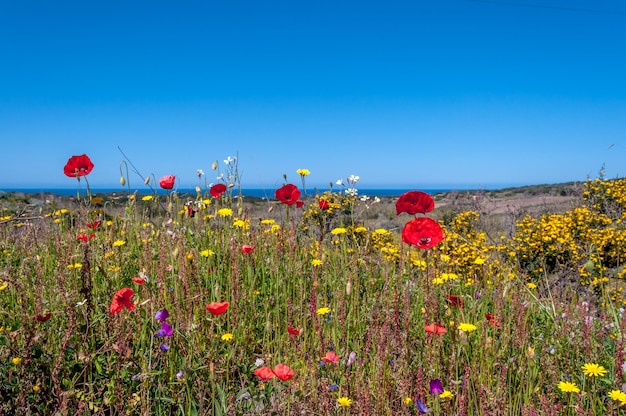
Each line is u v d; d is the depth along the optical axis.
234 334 3.22
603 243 8.10
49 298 3.29
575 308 3.69
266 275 4.26
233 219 4.81
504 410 2.50
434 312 2.96
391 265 4.52
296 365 2.84
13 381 2.53
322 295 3.94
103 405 2.61
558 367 2.96
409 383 2.57
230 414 2.39
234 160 4.84
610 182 12.91
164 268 3.67
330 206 5.92
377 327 3.06
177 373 2.74
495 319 3.27
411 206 3.09
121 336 2.71
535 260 8.13
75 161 4.31
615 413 2.42
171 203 4.69
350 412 2.47
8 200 7.44
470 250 7.73
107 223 4.92
